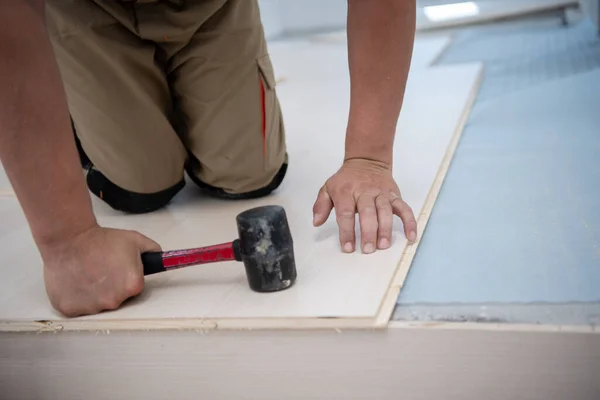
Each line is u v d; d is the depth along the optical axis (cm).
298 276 117
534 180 155
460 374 102
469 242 127
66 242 115
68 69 146
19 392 123
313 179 175
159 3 146
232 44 151
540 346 98
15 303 125
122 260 115
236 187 165
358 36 128
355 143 135
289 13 498
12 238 161
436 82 273
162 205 168
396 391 105
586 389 98
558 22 405
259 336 106
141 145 155
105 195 165
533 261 116
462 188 157
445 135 196
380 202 126
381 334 102
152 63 151
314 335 104
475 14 427
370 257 121
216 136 158
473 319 100
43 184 109
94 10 142
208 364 110
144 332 111
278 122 163
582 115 202
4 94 102
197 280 124
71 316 116
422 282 114
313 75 332
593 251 117
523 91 246
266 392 109
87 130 155
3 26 100
